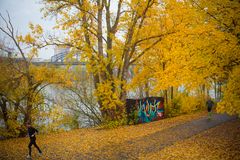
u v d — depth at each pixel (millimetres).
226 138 15391
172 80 12227
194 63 10859
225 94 9734
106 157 13141
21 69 21375
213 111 28953
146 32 23125
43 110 22516
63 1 19609
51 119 23328
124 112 23719
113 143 16234
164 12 19078
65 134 21469
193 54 10984
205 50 10672
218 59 10523
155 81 27094
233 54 10242
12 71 21031
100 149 14938
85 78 28172
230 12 10305
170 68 12117
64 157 13688
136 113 24281
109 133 19953
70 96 28781
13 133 21047
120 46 21422
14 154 14953
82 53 20172
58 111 23875
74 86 27266
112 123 22594
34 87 21281
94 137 18812
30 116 21328
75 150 15117
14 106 21141
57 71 21453
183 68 11281
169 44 18938
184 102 28000
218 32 10672
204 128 18906
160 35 19781
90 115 28234
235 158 11664
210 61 10594
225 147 13477
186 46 11539
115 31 22438
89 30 21172
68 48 20922
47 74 21109
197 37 11617
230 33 10578
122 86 22812
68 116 26766
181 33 13695
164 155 12820
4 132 20625
